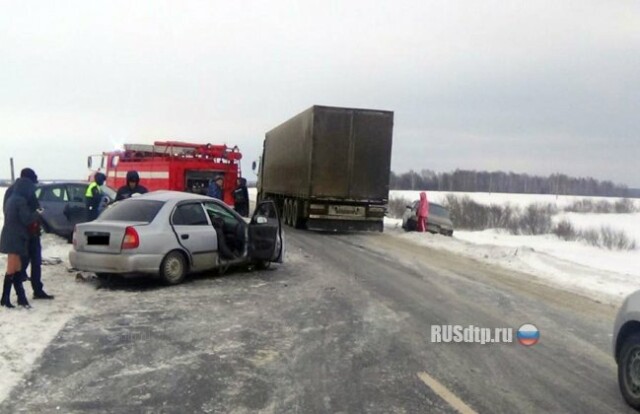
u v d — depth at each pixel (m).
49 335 6.54
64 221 14.34
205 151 23.30
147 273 9.42
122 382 5.19
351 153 20.41
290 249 15.41
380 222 21.00
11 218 7.64
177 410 4.61
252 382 5.29
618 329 5.27
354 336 6.96
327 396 5.00
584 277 13.05
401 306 8.77
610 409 4.93
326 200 20.53
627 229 41.91
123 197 11.70
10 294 8.49
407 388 5.25
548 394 5.23
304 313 8.09
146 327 7.08
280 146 25.91
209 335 6.81
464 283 11.30
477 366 5.98
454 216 42.53
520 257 16.03
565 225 36.19
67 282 9.66
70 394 4.87
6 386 4.98
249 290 9.62
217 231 10.61
